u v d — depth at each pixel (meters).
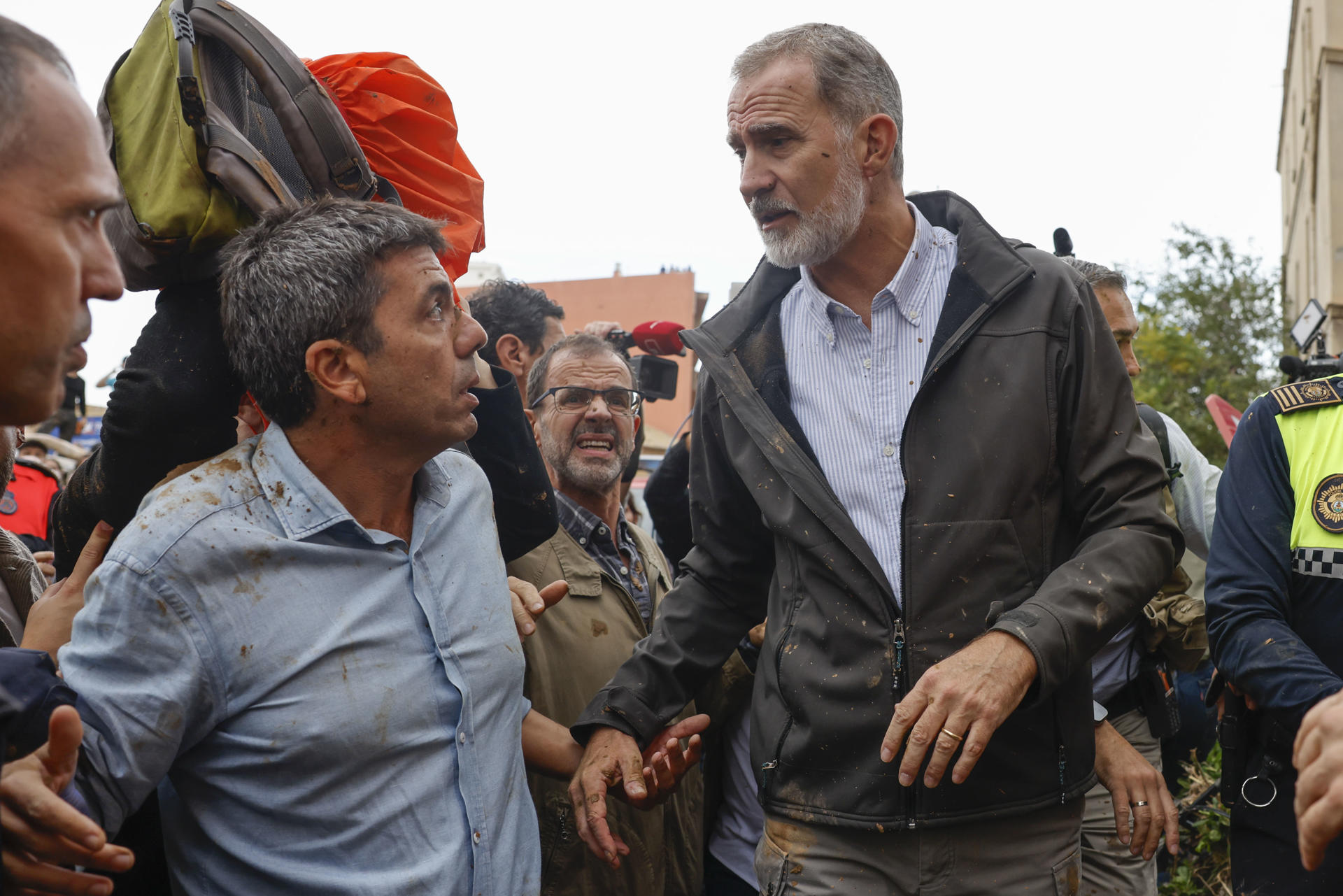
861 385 2.12
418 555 1.76
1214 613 2.13
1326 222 12.66
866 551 2.00
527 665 2.59
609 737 2.15
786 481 2.08
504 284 4.17
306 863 1.58
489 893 1.70
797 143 2.07
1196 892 3.79
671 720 2.25
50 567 2.53
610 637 2.77
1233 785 2.19
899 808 1.94
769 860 2.12
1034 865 1.97
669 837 2.81
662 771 2.14
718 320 2.34
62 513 2.07
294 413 1.71
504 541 2.32
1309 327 3.40
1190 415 15.57
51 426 5.48
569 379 3.13
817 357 2.19
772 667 2.13
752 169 2.11
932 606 1.96
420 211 2.09
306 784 1.58
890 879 1.97
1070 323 2.01
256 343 1.68
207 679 1.55
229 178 1.74
